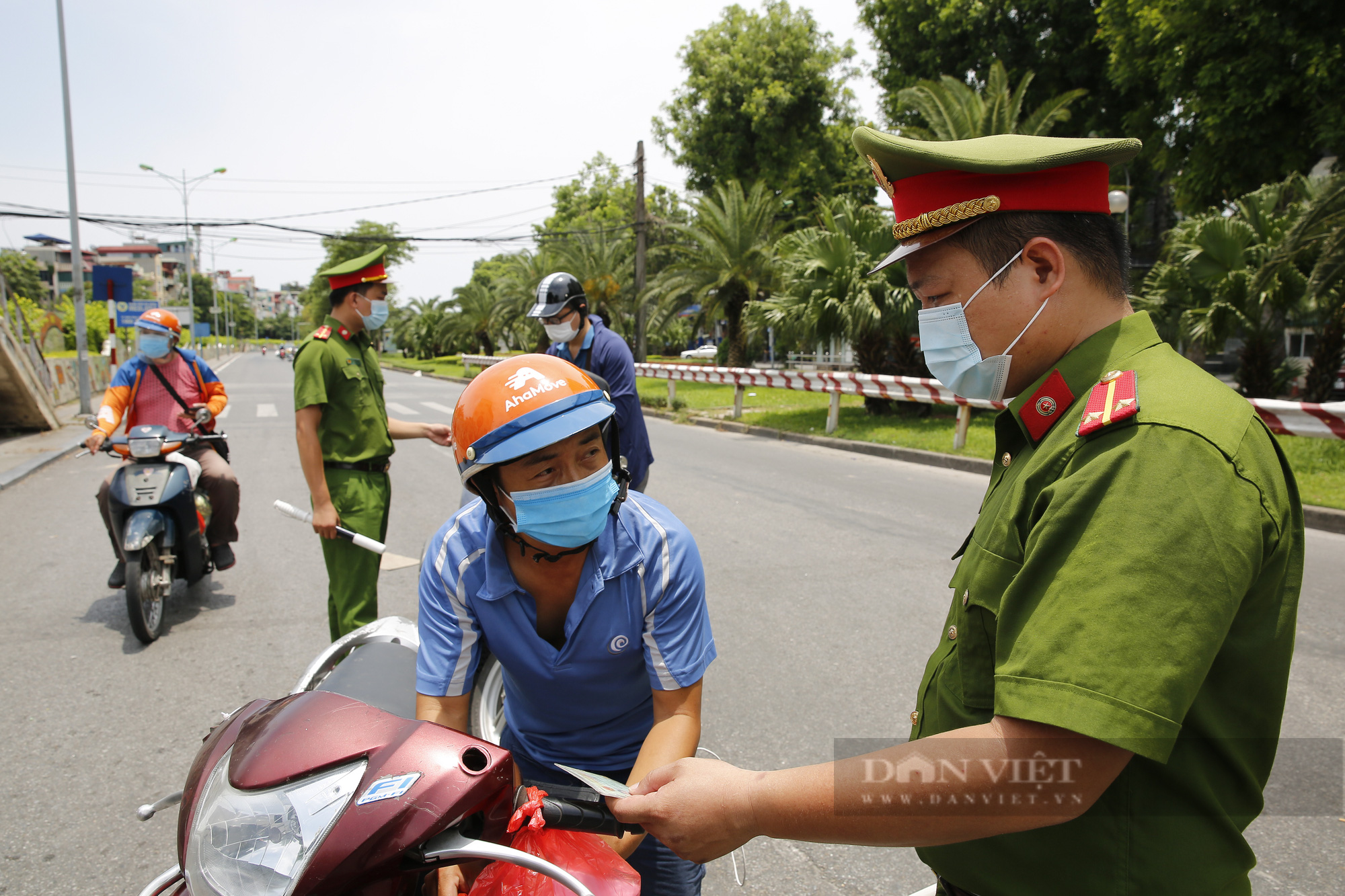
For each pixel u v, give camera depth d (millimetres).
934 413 13062
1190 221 11602
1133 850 950
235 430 13703
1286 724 3158
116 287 16812
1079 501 910
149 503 4418
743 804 1011
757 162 28656
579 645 1538
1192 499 865
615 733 1714
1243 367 11055
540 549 1513
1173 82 13305
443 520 7086
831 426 11312
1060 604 877
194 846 1185
